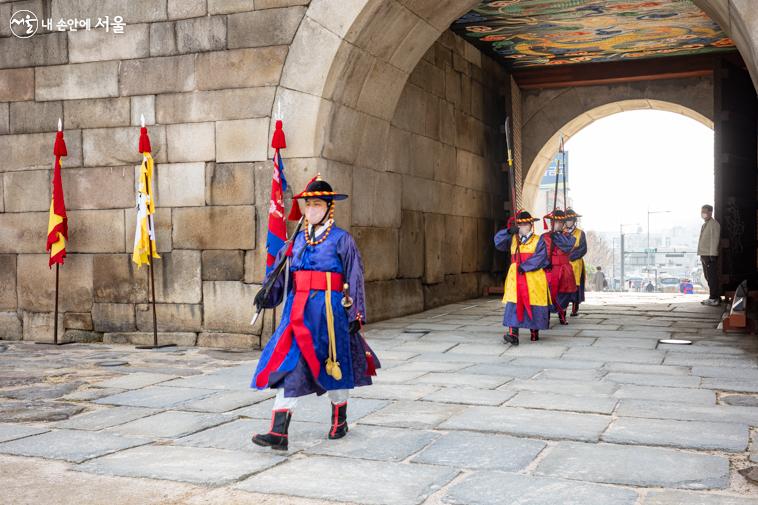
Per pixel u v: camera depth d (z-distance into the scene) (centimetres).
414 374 653
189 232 889
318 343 423
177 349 855
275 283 444
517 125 1695
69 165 930
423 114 1233
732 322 930
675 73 1608
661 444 424
